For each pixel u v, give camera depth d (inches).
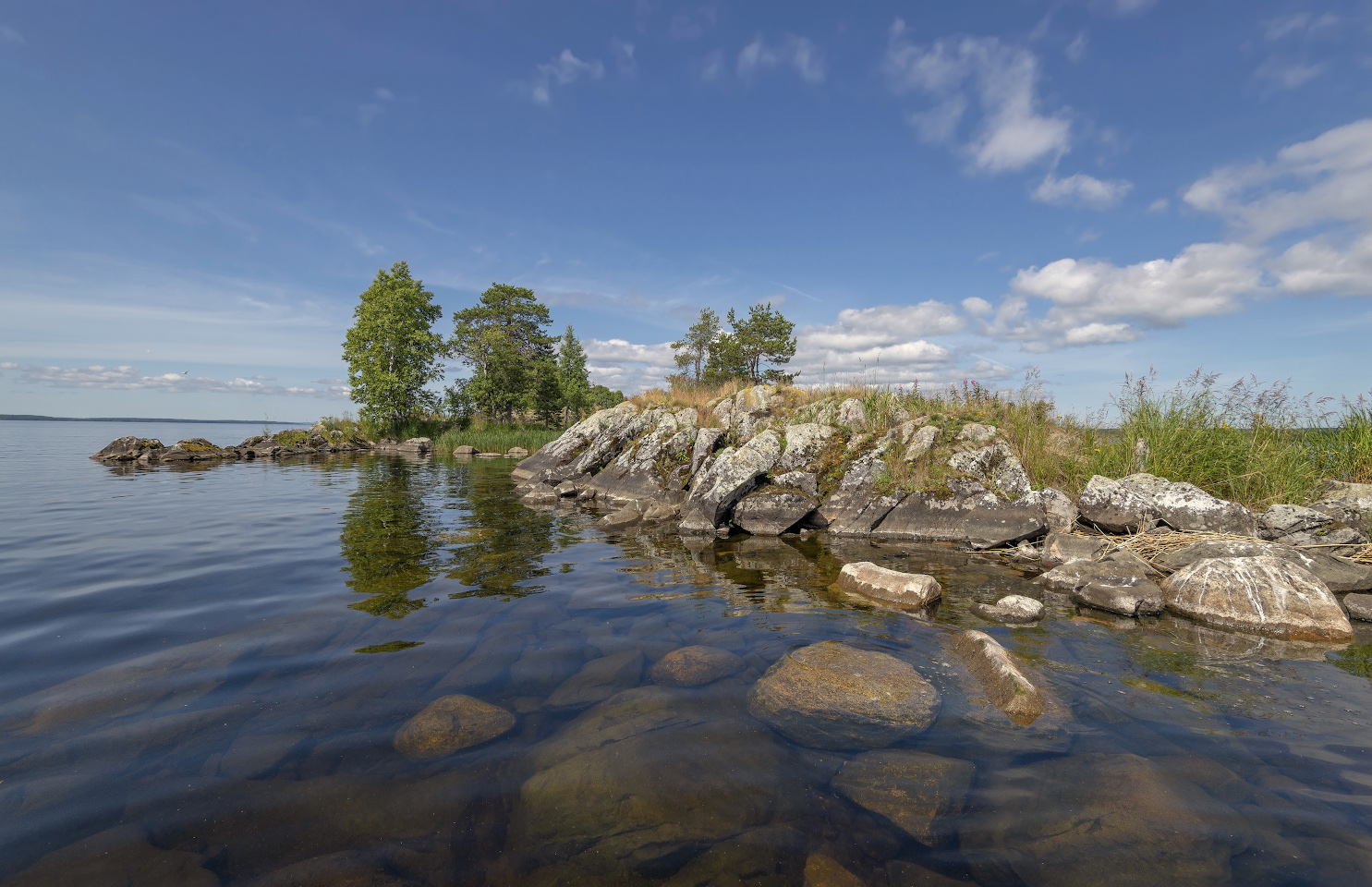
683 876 92.0
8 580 256.1
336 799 108.4
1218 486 374.3
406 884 88.7
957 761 124.6
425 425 1707.7
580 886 89.3
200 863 91.4
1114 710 150.1
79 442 1670.8
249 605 224.7
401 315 1590.8
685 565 315.9
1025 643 200.1
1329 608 214.5
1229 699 157.2
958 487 408.2
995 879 92.0
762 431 557.3
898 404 530.6
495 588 259.0
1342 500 352.2
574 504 554.3
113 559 297.3
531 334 1886.1
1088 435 449.7
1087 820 105.9
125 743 125.3
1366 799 111.5
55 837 96.0
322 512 465.1
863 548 373.4
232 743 126.3
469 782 115.0
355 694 150.9
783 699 152.1
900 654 186.7
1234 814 107.2
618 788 113.7
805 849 98.4
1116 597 240.5
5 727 130.8
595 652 183.8
